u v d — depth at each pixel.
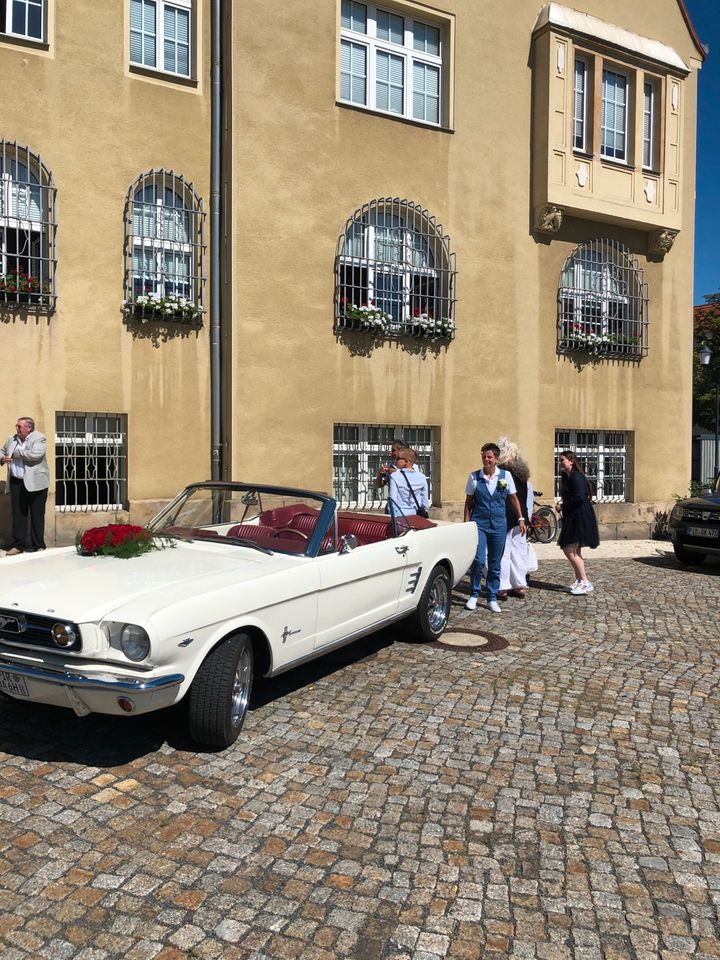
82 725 4.61
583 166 13.55
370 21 11.95
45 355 9.50
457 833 3.53
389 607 6.03
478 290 12.81
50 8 9.44
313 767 4.15
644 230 14.77
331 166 11.27
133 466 10.09
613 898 3.07
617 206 13.98
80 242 9.68
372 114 11.61
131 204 9.94
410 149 12.05
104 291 9.84
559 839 3.51
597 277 14.52
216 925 2.82
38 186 9.45
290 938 2.77
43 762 4.10
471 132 12.67
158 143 10.20
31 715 4.75
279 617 4.67
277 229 10.80
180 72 10.56
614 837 3.54
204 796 3.78
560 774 4.18
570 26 13.10
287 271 10.90
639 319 14.74
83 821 3.51
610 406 14.44
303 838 3.44
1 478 9.44
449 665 6.06
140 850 3.29
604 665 6.21
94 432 10.01
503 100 13.01
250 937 2.77
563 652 6.55
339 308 11.40
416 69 12.48
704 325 25.39
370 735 4.61
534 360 13.49
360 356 11.62
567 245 13.84
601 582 10.01
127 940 2.73
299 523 5.42
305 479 11.14
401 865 3.25
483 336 12.88
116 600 4.00
